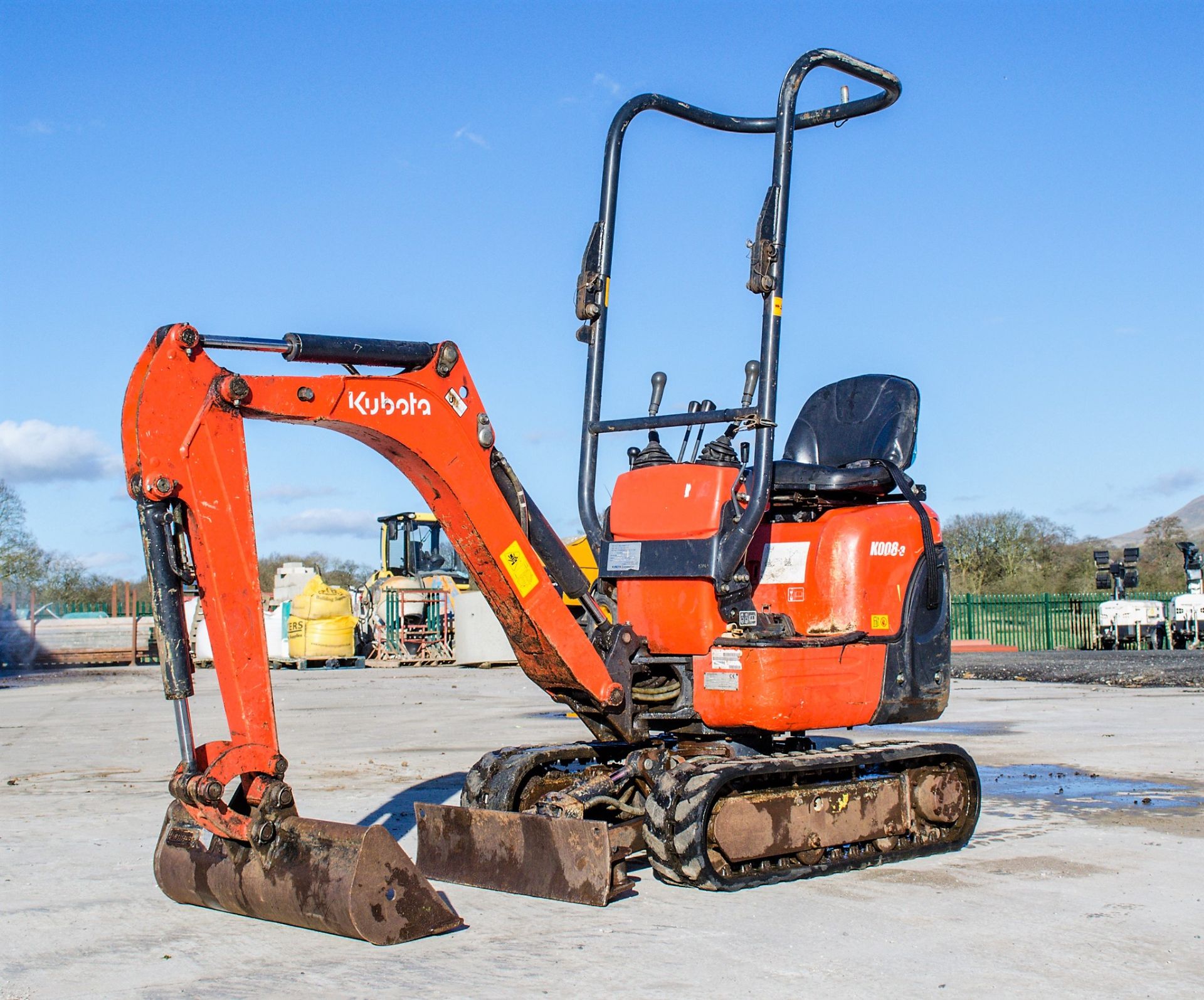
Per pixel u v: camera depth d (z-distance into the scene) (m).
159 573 4.76
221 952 4.81
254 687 4.89
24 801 8.52
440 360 5.52
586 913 5.34
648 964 4.60
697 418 6.33
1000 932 5.04
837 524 6.53
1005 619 34.84
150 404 4.71
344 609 27.05
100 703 17.42
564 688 6.12
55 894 5.82
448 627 27.44
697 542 6.15
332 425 5.20
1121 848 6.80
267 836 4.93
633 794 6.25
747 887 5.74
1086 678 20.80
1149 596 36.19
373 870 4.82
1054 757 10.69
